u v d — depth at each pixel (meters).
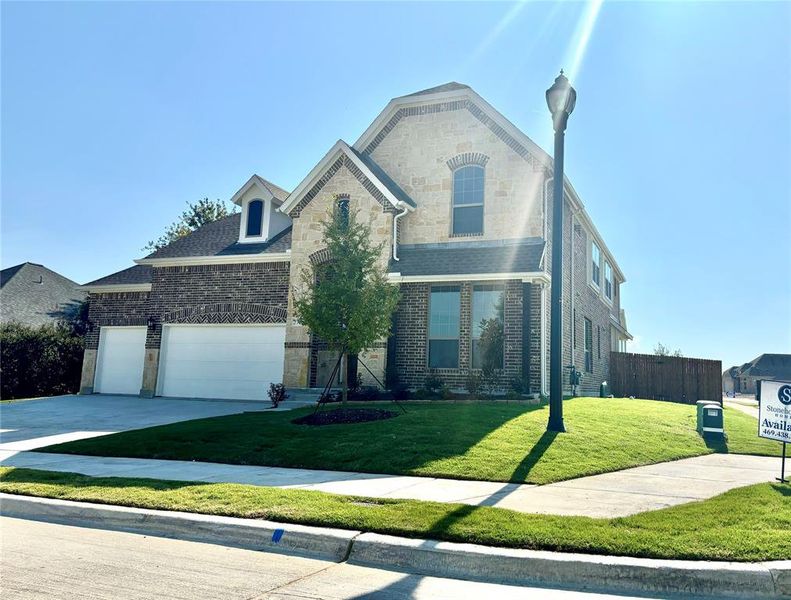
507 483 8.10
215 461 9.92
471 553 5.19
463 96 19.44
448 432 11.01
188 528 6.36
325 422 12.36
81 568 5.25
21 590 4.68
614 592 4.77
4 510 7.41
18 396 24.67
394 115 20.31
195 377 21.16
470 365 17.41
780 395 8.62
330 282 13.48
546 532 5.52
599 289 25.69
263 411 15.47
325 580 4.97
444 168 19.39
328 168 19.44
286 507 6.54
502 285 17.55
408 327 17.97
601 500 7.11
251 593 4.64
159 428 12.90
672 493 7.57
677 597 4.68
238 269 21.03
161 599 4.50
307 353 18.94
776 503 6.83
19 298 31.05
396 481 8.21
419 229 19.28
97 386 22.97
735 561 4.92
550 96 11.64
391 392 16.72
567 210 20.58
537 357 16.70
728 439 12.89
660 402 21.00
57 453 10.95
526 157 18.48
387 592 4.69
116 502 7.07
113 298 23.25
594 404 16.02
